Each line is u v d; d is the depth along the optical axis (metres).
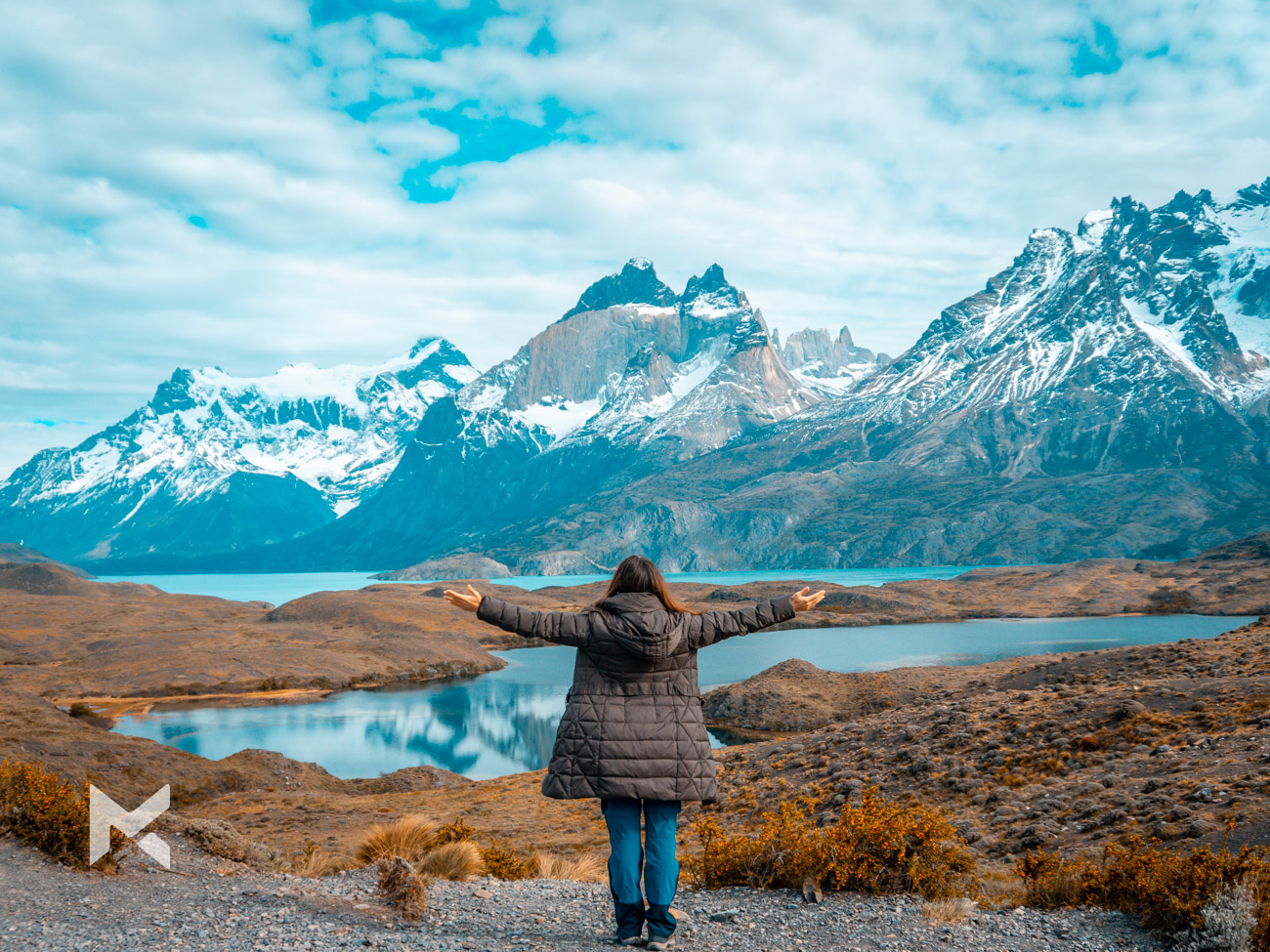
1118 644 181.62
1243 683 32.50
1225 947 8.06
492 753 107.31
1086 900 10.24
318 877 13.59
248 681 165.12
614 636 6.92
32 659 177.25
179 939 7.51
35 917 8.23
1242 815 16.67
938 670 120.12
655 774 6.89
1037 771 29.48
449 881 12.83
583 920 8.98
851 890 10.66
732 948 7.83
